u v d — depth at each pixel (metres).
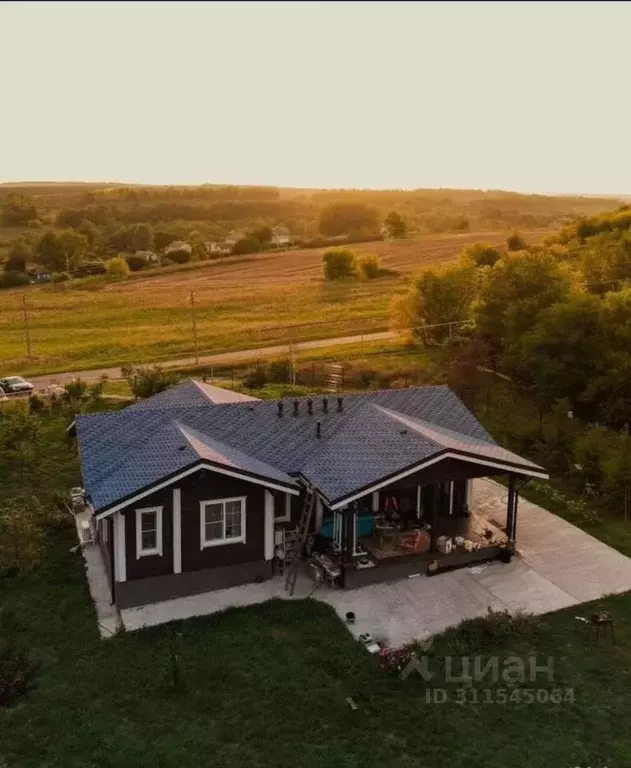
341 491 20.98
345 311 76.62
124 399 43.44
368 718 15.73
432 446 21.97
